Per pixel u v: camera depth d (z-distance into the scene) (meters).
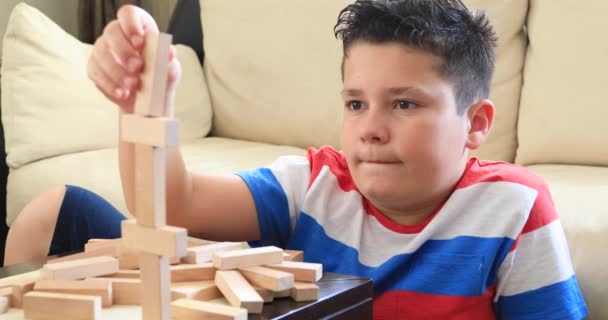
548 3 1.31
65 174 1.36
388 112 0.70
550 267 0.73
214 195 0.78
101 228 0.96
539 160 1.30
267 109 1.62
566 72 1.27
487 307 0.73
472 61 0.75
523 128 1.32
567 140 1.25
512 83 1.35
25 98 1.47
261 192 0.81
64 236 0.95
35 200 0.97
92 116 1.53
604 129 1.22
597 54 1.24
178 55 1.74
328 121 1.52
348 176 0.82
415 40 0.69
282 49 1.60
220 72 1.73
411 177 0.70
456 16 0.75
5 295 0.53
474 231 0.73
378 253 0.76
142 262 0.44
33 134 1.45
